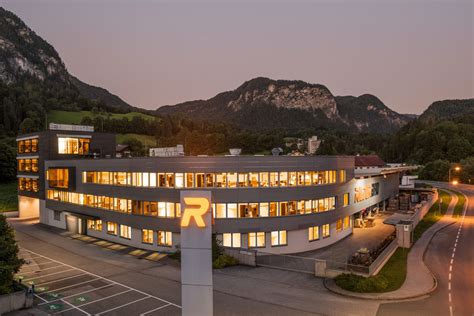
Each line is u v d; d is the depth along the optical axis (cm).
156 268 3862
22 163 7269
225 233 4338
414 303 2894
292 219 4466
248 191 4344
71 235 5597
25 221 6881
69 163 5834
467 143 16300
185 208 2058
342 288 3183
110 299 3023
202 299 2044
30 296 2881
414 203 8262
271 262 4038
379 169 6253
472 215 7162
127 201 4859
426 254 4419
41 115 19712
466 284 3350
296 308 2803
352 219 5650
